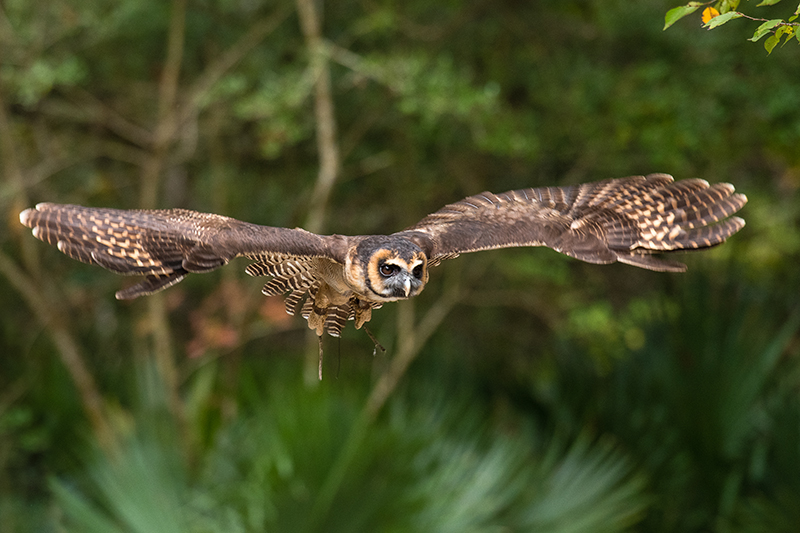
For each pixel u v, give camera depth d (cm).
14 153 1455
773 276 1816
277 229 530
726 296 1331
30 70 1375
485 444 1158
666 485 1300
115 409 1365
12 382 1600
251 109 1390
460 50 1672
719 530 1281
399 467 954
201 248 500
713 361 1277
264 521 940
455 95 1384
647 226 609
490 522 1048
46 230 500
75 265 1814
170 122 1426
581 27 1656
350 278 540
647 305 1567
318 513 926
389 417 1112
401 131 1628
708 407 1265
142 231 507
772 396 1327
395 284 529
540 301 1905
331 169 1430
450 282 1714
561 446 1304
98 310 1803
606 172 1689
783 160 1786
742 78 1502
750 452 1309
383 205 1823
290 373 1254
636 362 1339
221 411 1302
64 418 1460
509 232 579
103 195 1773
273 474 938
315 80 1410
